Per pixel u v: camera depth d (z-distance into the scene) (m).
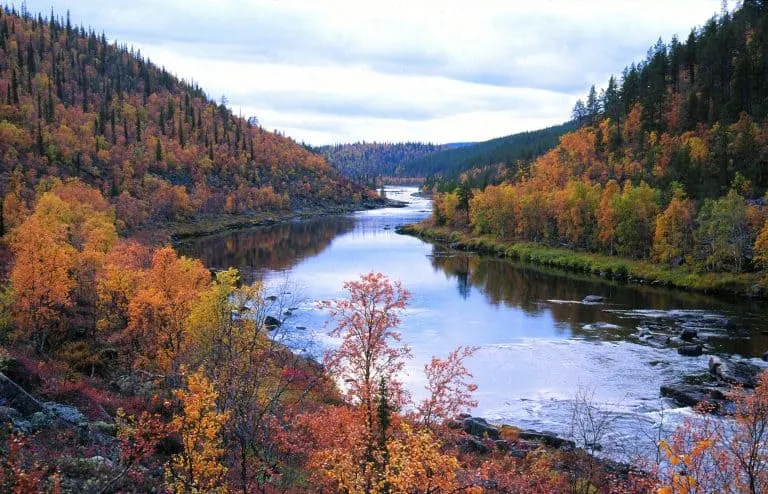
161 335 36.31
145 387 32.38
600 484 24.00
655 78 172.62
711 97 150.62
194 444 16.92
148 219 151.38
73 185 124.94
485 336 57.25
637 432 33.66
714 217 84.06
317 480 18.77
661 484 17.16
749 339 54.75
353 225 183.00
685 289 80.75
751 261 80.31
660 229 89.00
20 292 39.53
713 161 119.88
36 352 38.03
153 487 18.94
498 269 99.75
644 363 48.34
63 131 170.75
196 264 45.19
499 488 21.17
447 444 26.30
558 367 47.47
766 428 18.77
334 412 21.45
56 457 19.45
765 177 109.75
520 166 188.25
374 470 16.08
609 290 81.00
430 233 150.62
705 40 176.38
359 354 23.98
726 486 16.05
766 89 140.62
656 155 136.38
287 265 101.31
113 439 23.14
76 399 27.39
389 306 24.44
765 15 175.12
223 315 29.83
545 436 32.91
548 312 67.56
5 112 163.75
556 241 117.38
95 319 44.69
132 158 185.50
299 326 56.03
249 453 21.00
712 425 23.91
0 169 129.75
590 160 156.75
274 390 26.83
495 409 38.88
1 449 18.00
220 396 20.30
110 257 54.41
